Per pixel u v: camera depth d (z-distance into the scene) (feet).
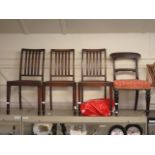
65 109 12.84
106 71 13.07
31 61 12.60
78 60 13.24
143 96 13.02
